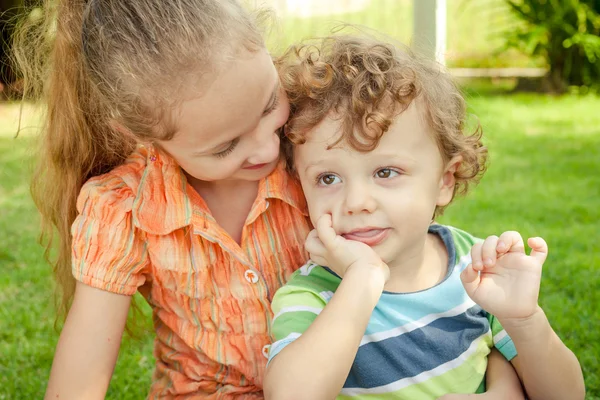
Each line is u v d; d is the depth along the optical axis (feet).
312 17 34.12
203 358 6.19
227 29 5.13
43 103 6.39
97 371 5.88
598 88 29.32
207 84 5.05
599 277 11.18
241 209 6.13
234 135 5.26
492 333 6.18
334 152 5.61
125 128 5.55
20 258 13.14
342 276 5.66
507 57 33.27
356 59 5.92
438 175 5.92
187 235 5.98
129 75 5.20
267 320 6.09
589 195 16.17
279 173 6.06
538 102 27.89
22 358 9.49
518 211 15.02
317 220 5.76
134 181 6.07
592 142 21.54
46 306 10.96
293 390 5.02
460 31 34.71
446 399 5.70
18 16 7.27
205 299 6.06
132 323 7.83
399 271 5.97
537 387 5.93
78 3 5.73
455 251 6.26
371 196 5.60
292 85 5.75
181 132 5.23
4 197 17.08
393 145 5.60
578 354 8.85
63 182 6.31
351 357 5.17
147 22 5.18
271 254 6.12
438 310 5.90
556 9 29.40
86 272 5.85
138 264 5.97
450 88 6.29
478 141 6.50
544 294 10.67
